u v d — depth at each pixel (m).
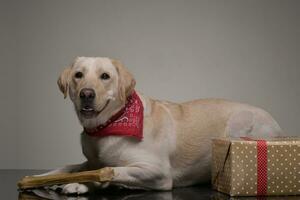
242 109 3.70
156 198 3.00
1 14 4.90
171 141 3.37
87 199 2.92
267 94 4.87
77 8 4.88
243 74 4.85
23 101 4.94
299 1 4.87
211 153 3.54
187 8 4.85
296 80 4.88
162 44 4.85
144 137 3.25
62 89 3.33
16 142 4.96
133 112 3.23
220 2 4.85
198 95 4.85
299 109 4.88
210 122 3.56
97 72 3.17
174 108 3.53
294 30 4.87
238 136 3.63
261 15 4.86
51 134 4.96
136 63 4.85
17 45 4.91
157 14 4.86
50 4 4.89
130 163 3.22
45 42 4.90
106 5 4.86
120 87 3.21
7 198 2.96
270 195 3.03
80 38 4.88
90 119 3.17
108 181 3.04
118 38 4.86
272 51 4.86
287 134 4.87
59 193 3.12
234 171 3.01
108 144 3.22
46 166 4.98
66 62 4.90
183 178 3.51
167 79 4.86
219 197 3.01
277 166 3.02
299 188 3.03
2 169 4.65
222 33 4.85
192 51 4.84
